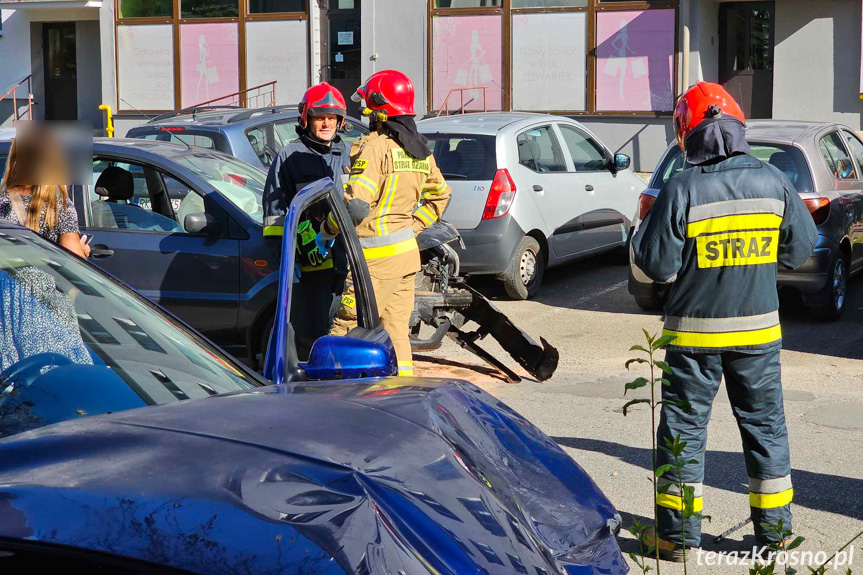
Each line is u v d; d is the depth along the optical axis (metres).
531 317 13.02
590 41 24.12
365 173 7.48
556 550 3.30
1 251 4.40
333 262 7.65
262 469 2.74
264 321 9.14
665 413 5.78
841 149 12.84
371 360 4.21
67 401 3.71
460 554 2.71
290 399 3.45
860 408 8.88
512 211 13.29
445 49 25.44
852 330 11.85
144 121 28.38
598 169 15.31
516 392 9.66
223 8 27.45
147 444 2.87
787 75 23.08
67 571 2.34
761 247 5.55
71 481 2.61
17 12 31.48
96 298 4.39
